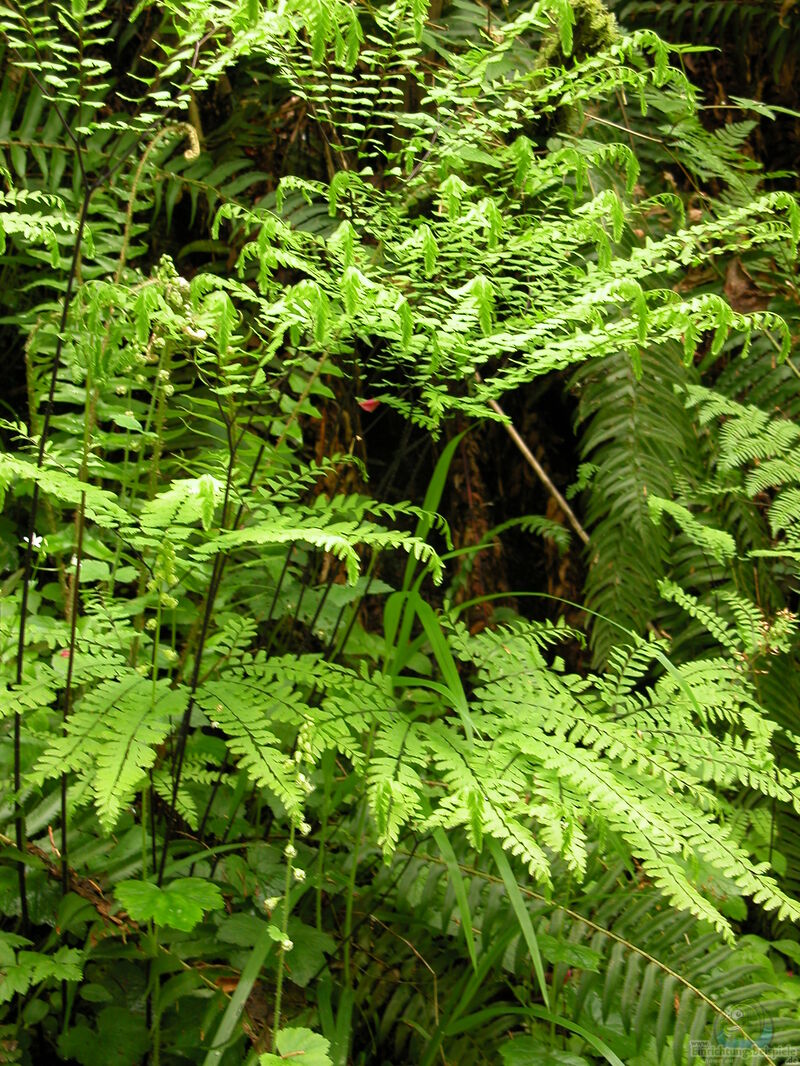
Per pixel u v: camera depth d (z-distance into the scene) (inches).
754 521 105.0
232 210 65.9
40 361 77.2
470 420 115.9
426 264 54.8
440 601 115.4
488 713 60.3
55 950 56.2
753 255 114.4
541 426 123.0
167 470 77.8
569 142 88.4
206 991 55.1
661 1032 57.4
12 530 82.1
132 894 48.7
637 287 54.0
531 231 63.0
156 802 64.8
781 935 84.1
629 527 98.0
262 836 66.4
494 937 60.2
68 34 103.5
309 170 108.8
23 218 55.2
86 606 60.2
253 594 80.3
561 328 66.3
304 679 54.9
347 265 48.3
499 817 50.3
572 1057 55.5
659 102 106.9
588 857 64.5
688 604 84.5
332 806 60.8
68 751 47.3
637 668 63.2
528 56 103.5
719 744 59.7
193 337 51.3
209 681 56.7
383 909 65.6
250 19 49.6
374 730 58.5
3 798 58.4
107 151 94.6
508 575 120.5
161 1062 54.9
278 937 47.9
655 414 100.1
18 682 53.0
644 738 59.4
